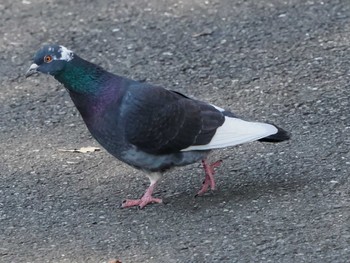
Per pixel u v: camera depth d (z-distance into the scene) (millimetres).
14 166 12539
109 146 11188
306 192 11258
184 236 10602
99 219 11141
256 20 16109
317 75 14289
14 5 17422
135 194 11680
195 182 11805
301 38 15414
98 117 11023
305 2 16516
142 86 11078
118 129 10953
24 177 12250
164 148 11055
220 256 10141
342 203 10961
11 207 11555
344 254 9977
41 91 14562
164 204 11336
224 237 10492
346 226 10477
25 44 16109
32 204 11594
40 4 17406
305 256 10000
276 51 15109
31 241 10781
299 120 13086
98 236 10773
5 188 12008
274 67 14641
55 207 11492
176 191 11641
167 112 11016
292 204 11031
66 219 11211
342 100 13492
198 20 16312
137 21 16484
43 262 10344
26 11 17188
